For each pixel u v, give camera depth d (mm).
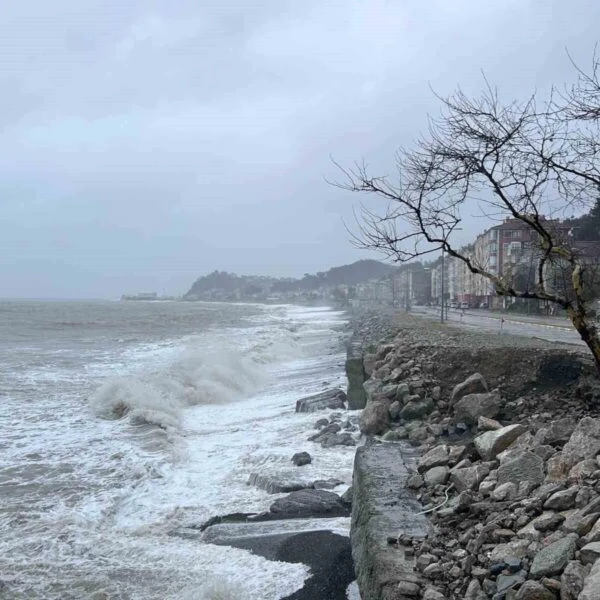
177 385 18750
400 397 11500
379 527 5797
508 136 6188
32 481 10188
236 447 12406
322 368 25938
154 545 7621
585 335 6137
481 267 6559
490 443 7426
